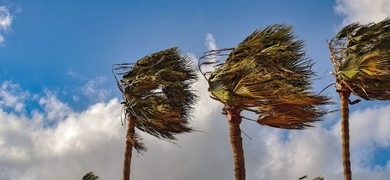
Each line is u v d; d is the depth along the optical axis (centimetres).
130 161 1769
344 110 1741
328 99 1264
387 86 1603
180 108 1733
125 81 1755
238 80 1253
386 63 1539
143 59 1794
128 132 1767
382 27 1648
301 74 1346
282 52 1299
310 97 1241
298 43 1368
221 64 1338
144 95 1738
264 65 1305
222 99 1299
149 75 1747
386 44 1620
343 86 1736
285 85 1234
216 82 1302
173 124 1688
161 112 1658
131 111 1730
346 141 1730
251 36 1369
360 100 1739
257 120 1345
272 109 1296
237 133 1347
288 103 1252
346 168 1719
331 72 1753
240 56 1324
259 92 1232
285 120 1310
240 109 1352
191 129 1717
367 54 1577
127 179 1745
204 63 1349
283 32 1366
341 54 1733
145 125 1719
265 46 1359
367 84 1641
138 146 1770
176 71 1747
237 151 1338
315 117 1307
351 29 1705
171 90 1730
